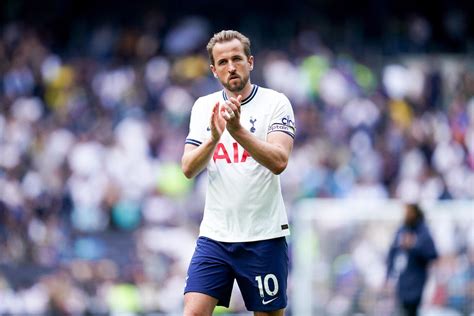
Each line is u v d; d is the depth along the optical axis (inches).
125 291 1913.1
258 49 2815.0
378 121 2479.1
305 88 2549.2
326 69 2600.9
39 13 2970.0
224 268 786.8
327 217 1798.7
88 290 1927.9
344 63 2711.6
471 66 2957.7
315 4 3191.4
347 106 2498.8
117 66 2640.3
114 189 2146.9
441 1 3193.9
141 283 1936.5
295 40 2849.4
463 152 2449.6
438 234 1752.0
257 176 781.3
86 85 2544.3
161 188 2171.5
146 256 1985.7
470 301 1734.7
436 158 2391.7
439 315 1736.0
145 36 2778.1
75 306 1872.5
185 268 1959.9
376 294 1756.9
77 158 2199.8
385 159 2342.5
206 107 800.9
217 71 778.2
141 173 2188.7
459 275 1742.1
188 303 780.6
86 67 2605.8
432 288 1737.2
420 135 2422.5
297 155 2250.2
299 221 1823.3
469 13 3184.1
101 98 2479.1
